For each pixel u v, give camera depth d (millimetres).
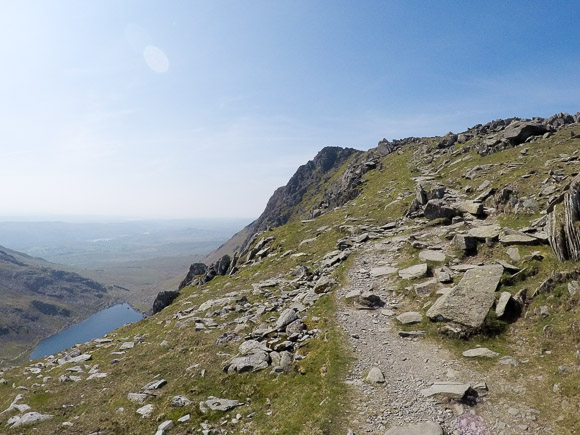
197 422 19828
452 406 16922
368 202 76062
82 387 27500
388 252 41062
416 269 33375
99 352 37375
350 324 26844
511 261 29266
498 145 72312
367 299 29922
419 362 21312
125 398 24078
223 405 21078
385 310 28703
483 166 63156
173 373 26922
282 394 20859
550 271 25609
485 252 32938
